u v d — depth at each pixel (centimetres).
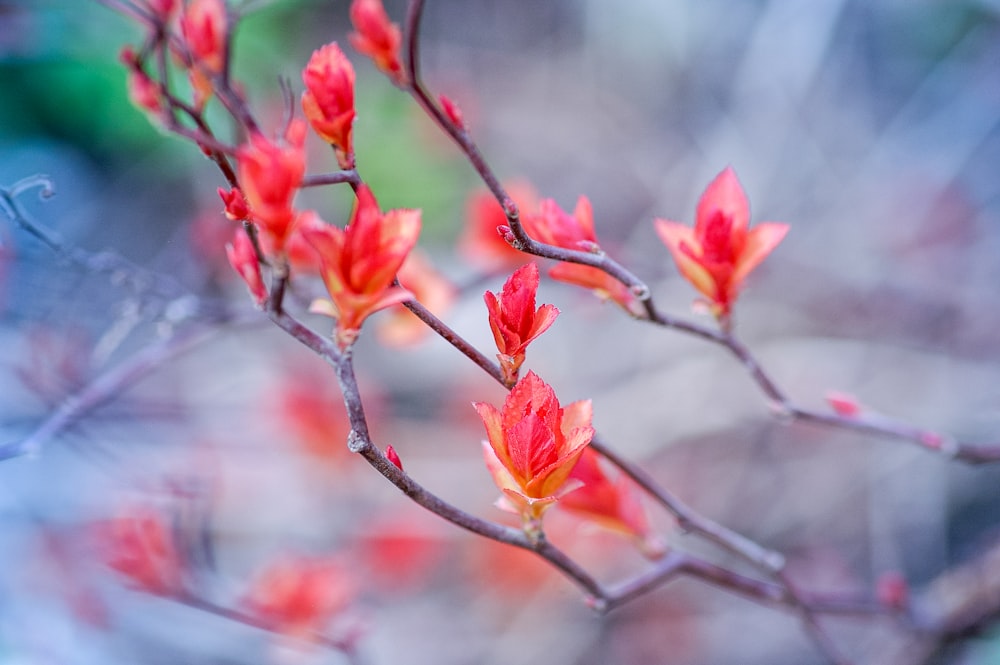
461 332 82
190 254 75
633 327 85
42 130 86
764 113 96
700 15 104
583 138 101
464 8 106
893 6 100
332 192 82
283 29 84
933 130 94
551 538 71
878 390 81
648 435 81
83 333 61
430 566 75
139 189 86
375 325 85
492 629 76
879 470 79
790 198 93
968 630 54
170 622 70
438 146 87
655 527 78
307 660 62
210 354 78
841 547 81
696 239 38
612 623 76
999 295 82
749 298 83
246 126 38
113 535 51
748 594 43
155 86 39
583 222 37
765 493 82
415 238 34
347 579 58
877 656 70
